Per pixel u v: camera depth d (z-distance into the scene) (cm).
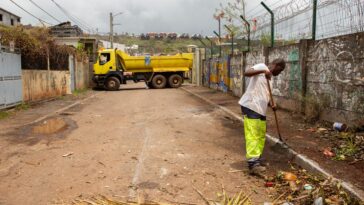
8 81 1257
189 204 436
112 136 824
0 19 3512
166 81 2759
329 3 849
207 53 2584
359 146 639
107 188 488
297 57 1029
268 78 558
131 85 3375
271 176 534
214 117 1105
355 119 754
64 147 718
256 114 551
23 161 620
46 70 1706
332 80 841
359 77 738
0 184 509
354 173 508
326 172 512
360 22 739
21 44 1402
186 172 555
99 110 1325
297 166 585
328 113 859
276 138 733
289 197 450
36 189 489
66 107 1416
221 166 587
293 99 1066
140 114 1197
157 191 477
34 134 855
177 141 768
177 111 1259
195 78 3005
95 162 610
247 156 548
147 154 659
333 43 834
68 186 498
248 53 1492
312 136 749
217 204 433
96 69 2548
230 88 1839
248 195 464
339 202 423
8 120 1072
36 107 1419
